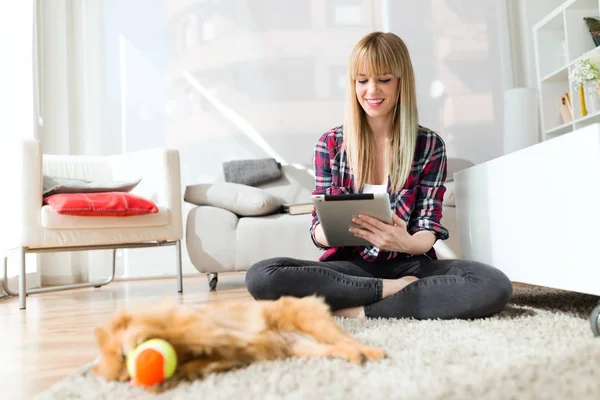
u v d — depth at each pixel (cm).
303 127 410
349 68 163
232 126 407
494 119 419
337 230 148
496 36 420
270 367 87
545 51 385
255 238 293
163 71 406
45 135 385
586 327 118
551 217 135
